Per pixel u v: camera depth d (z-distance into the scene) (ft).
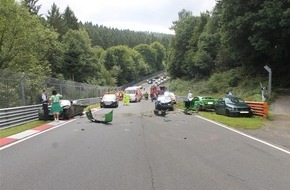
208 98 96.43
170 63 323.57
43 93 71.61
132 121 68.54
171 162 30.17
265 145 39.09
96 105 144.05
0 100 65.05
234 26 129.18
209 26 242.17
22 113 65.51
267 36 119.75
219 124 61.00
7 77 67.56
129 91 170.71
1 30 138.10
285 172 26.68
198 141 42.06
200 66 240.53
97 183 23.43
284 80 125.49
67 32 276.62
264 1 117.08
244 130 52.95
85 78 272.31
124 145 39.34
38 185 23.06
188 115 81.51
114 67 401.70
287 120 68.13
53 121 69.87
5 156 33.14
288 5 111.55
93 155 33.40
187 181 23.91
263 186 22.80
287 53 123.85
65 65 258.57
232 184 23.21
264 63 139.33
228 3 130.62
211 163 29.81
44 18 289.33
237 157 32.37
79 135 48.19
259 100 101.24
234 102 77.61
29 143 41.22
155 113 85.30
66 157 32.50
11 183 23.58
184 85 258.78
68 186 22.75
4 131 53.01
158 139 43.91
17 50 144.36
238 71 160.45
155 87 173.47
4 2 136.87
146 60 598.34
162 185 22.89
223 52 195.62
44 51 169.68
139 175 25.58
